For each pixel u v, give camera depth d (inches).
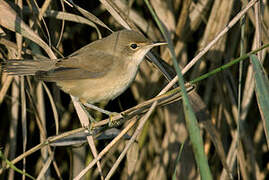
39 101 287.0
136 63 282.4
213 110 327.9
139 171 334.3
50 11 269.6
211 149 349.7
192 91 246.8
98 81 273.3
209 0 310.0
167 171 329.1
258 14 241.4
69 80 270.1
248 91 310.2
